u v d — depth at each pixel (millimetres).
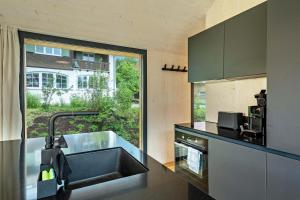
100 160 1285
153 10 2498
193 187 744
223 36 2039
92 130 2947
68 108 2750
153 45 3160
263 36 1647
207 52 2252
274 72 1412
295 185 1286
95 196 676
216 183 1867
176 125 2469
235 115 2082
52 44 2523
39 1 2037
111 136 1760
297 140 1284
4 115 2104
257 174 1510
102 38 2719
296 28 1283
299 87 1272
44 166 774
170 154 3525
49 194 687
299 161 1267
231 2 2359
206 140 1996
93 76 2939
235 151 1679
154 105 3340
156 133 3367
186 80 3660
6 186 793
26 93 2396
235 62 1907
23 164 1071
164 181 794
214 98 2645
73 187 1138
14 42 2154
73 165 1198
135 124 3279
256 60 1706
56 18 2254
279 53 1381
